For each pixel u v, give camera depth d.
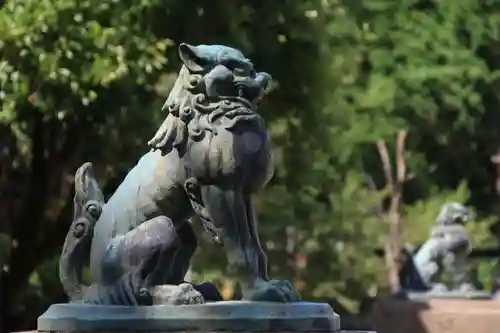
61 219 31.50
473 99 46.47
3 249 28.78
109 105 27.44
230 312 14.45
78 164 30.02
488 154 54.38
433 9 46.75
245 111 15.11
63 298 32.53
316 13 32.25
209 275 32.34
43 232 31.77
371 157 54.09
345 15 39.56
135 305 14.80
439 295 34.03
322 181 38.94
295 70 32.50
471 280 41.16
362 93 44.16
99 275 15.23
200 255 32.62
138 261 15.01
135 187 15.51
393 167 54.50
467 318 31.30
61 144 29.84
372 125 44.62
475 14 46.75
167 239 15.05
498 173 56.41
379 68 44.75
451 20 46.03
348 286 41.34
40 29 26.02
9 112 26.25
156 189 15.34
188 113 15.12
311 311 14.69
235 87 15.15
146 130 28.78
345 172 44.50
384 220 48.47
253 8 31.03
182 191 15.30
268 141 15.31
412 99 45.19
